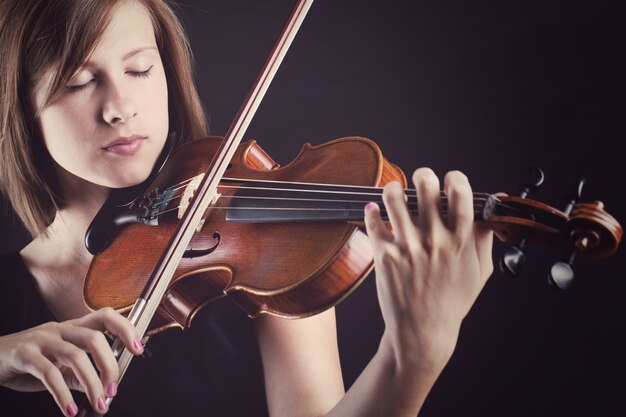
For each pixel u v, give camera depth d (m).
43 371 1.18
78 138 1.62
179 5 3.15
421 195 1.10
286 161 2.96
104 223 1.72
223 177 1.66
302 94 3.05
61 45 1.57
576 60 2.69
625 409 2.21
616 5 2.68
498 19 2.87
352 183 1.43
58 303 1.77
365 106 2.95
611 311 2.31
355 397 1.27
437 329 1.18
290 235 1.41
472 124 2.77
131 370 1.72
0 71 1.64
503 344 2.38
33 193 1.74
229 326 1.73
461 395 2.36
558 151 2.59
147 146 1.66
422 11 2.98
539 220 1.11
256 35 3.17
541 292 2.39
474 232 1.16
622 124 2.54
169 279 1.38
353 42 3.05
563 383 2.29
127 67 1.61
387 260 1.15
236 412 1.71
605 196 2.46
